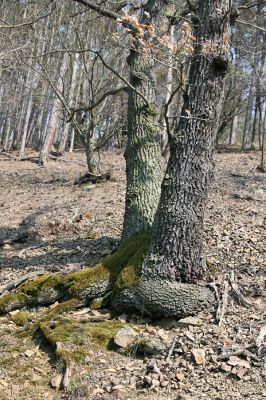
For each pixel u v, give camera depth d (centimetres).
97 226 790
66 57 1441
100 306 487
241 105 1612
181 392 354
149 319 457
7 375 390
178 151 466
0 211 1027
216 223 715
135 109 589
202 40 452
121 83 1252
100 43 1062
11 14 1105
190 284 459
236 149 2011
